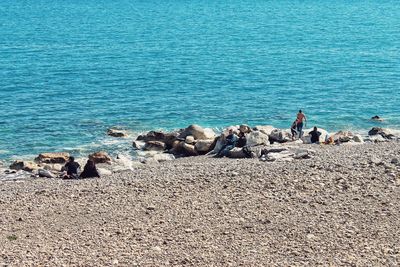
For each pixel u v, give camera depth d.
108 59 100.38
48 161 45.28
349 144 45.94
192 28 153.88
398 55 105.12
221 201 29.59
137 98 69.75
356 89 75.56
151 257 23.58
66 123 58.03
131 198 30.70
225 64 95.31
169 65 94.19
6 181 39.53
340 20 178.75
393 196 29.58
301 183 31.58
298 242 24.78
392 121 60.75
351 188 30.66
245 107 65.88
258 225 26.59
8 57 101.00
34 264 23.05
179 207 29.05
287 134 49.34
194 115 62.25
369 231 25.73
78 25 160.50
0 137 53.25
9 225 27.59
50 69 89.19
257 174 33.53
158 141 49.69
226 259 23.27
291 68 91.56
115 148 50.16
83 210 29.30
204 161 42.78
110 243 25.08
